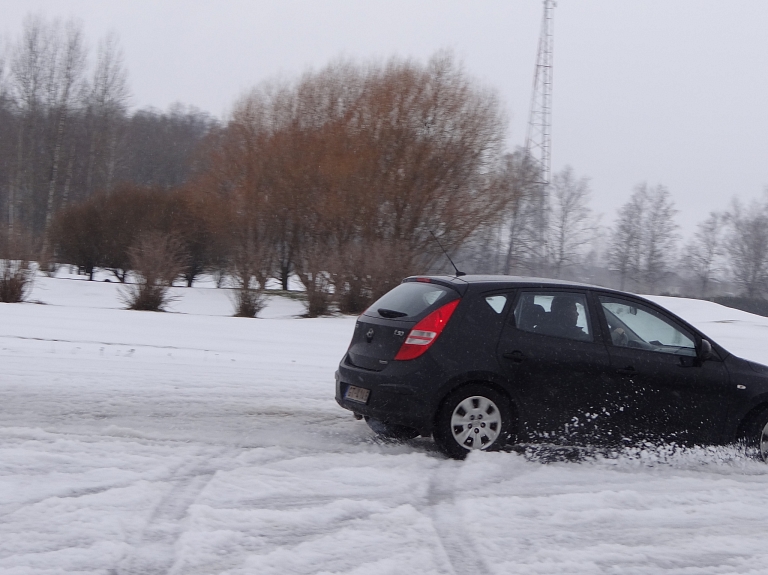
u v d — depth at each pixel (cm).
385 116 3116
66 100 5284
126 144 6116
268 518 469
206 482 534
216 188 3575
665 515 518
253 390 896
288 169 3250
